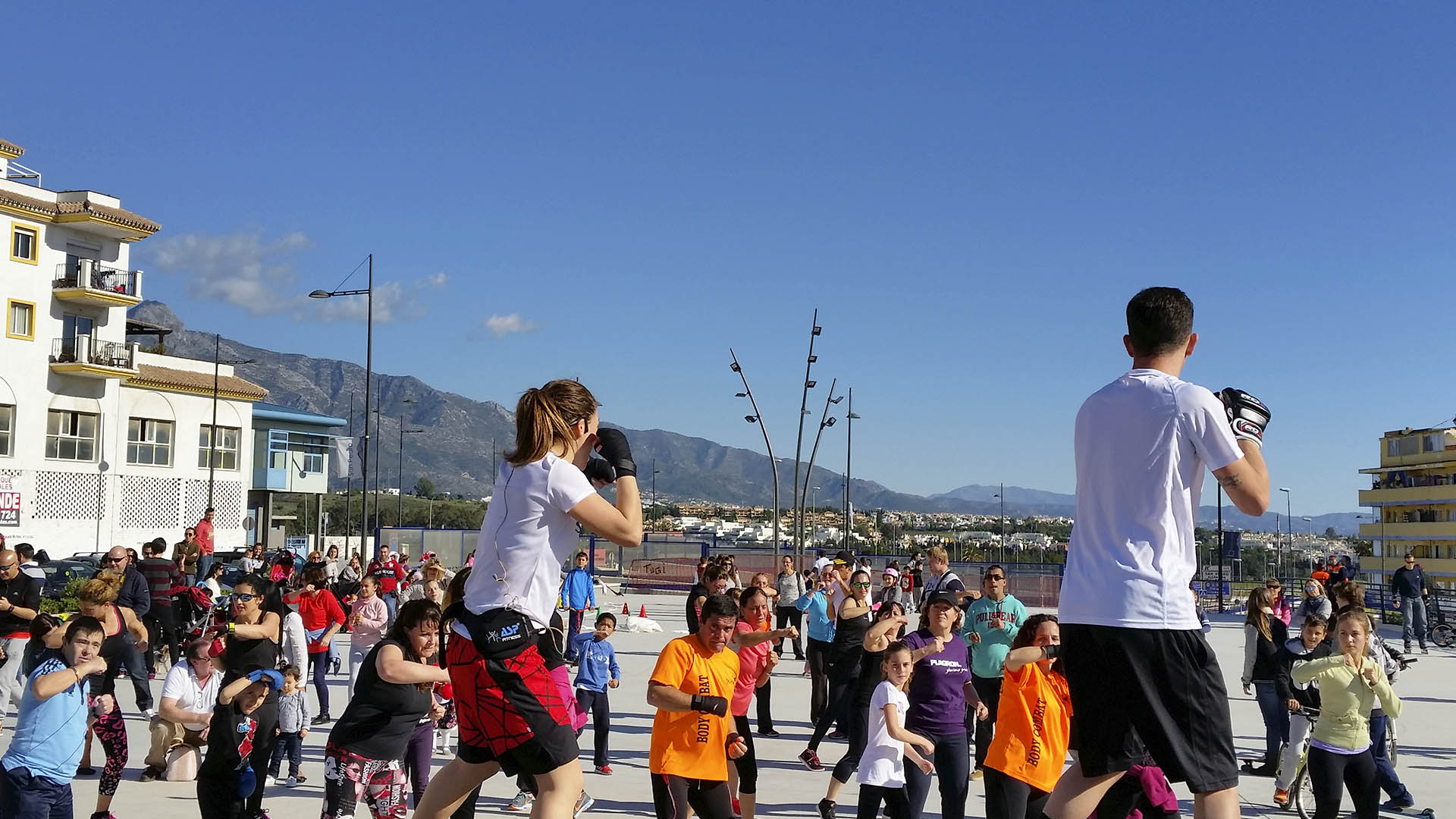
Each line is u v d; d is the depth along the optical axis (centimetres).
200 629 1041
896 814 829
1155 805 527
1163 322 387
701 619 727
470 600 412
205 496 5478
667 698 706
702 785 716
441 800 429
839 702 1258
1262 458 368
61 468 4866
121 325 5081
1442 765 1316
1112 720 369
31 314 4766
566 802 406
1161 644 362
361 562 2798
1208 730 362
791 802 1094
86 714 745
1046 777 751
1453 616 3238
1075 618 378
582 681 1213
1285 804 1055
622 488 424
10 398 4672
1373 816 855
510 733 401
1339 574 2989
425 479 16575
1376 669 857
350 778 721
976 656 1170
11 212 4684
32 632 1032
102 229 4947
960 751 848
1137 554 370
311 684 1945
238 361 5925
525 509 405
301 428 6456
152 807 1015
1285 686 1059
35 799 713
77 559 3578
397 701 730
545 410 412
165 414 5378
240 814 793
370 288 3984
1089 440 383
